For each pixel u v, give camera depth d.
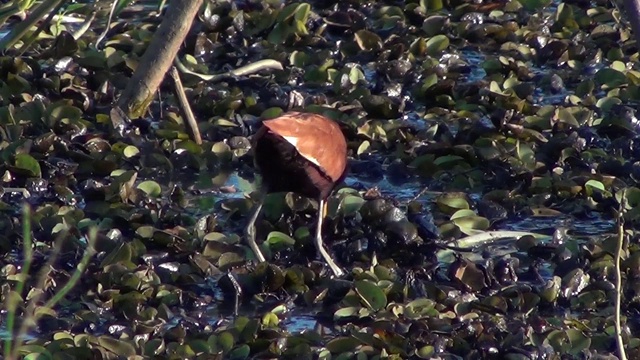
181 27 13.81
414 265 11.21
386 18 17.69
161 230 11.49
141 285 10.62
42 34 16.61
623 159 13.50
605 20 17.73
